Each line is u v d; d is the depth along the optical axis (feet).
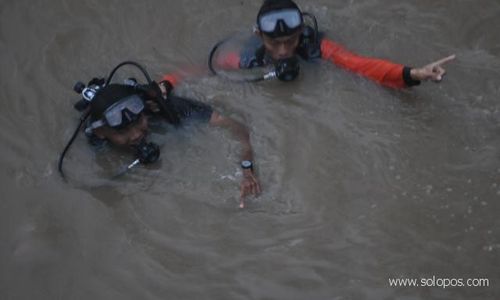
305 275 11.09
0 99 15.11
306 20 16.51
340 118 13.69
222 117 13.73
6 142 14.03
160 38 16.71
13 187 13.04
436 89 14.03
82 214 12.44
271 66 15.07
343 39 15.94
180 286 11.14
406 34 15.92
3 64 16.08
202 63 15.80
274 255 11.44
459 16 16.28
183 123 13.71
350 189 12.32
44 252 11.78
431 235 11.41
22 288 11.27
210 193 12.59
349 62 14.53
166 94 13.82
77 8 17.61
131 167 13.20
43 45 16.58
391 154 12.81
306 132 13.47
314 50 14.94
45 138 14.10
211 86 14.90
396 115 13.58
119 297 11.06
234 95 14.57
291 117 13.84
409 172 12.45
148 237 11.95
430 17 16.35
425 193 12.06
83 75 15.75
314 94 14.30
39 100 15.07
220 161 13.08
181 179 12.90
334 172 12.64
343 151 13.01
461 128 13.11
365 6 16.90
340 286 10.88
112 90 12.63
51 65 16.02
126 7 17.54
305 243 11.57
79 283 11.31
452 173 12.31
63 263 11.62
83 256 11.72
